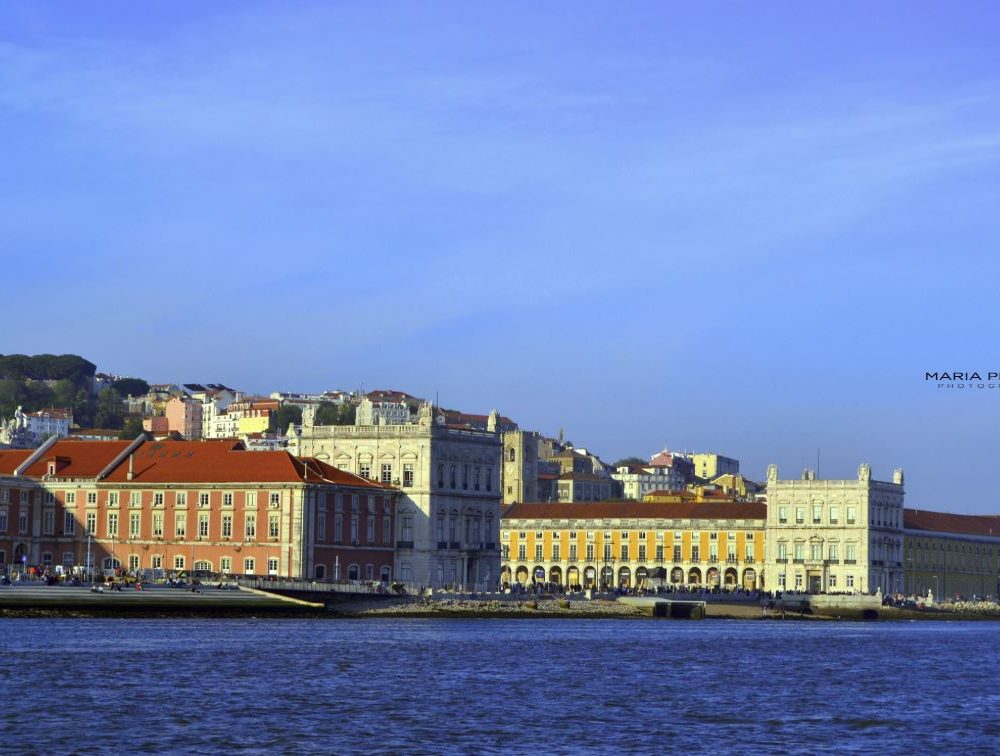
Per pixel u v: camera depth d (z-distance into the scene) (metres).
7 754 129.00
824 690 184.38
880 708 167.50
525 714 156.38
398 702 162.38
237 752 132.25
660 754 135.50
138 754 130.50
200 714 150.62
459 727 146.88
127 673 179.12
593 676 193.25
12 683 167.00
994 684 195.88
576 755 134.00
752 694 178.38
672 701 169.75
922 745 141.88
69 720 144.88
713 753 136.25
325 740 138.38
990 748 140.75
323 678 181.50
